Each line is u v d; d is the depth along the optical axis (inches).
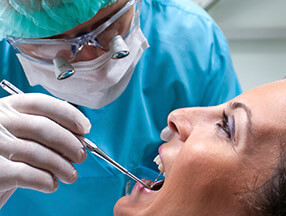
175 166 31.5
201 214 29.3
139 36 43.9
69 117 35.6
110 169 49.1
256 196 27.2
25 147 33.5
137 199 36.1
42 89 48.9
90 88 42.1
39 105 35.0
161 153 36.6
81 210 51.9
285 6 72.6
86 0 30.9
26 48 37.1
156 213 31.7
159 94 51.1
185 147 31.5
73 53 36.5
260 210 26.9
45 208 51.9
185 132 34.0
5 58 47.6
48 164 34.4
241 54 86.6
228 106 32.8
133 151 50.4
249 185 27.8
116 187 50.1
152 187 36.9
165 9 52.2
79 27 34.0
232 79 54.0
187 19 52.2
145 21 50.8
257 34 83.9
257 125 28.5
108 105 49.0
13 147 33.1
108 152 49.8
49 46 35.6
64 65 35.9
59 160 35.0
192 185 29.8
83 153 36.1
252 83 83.8
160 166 41.1
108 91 46.0
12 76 48.3
